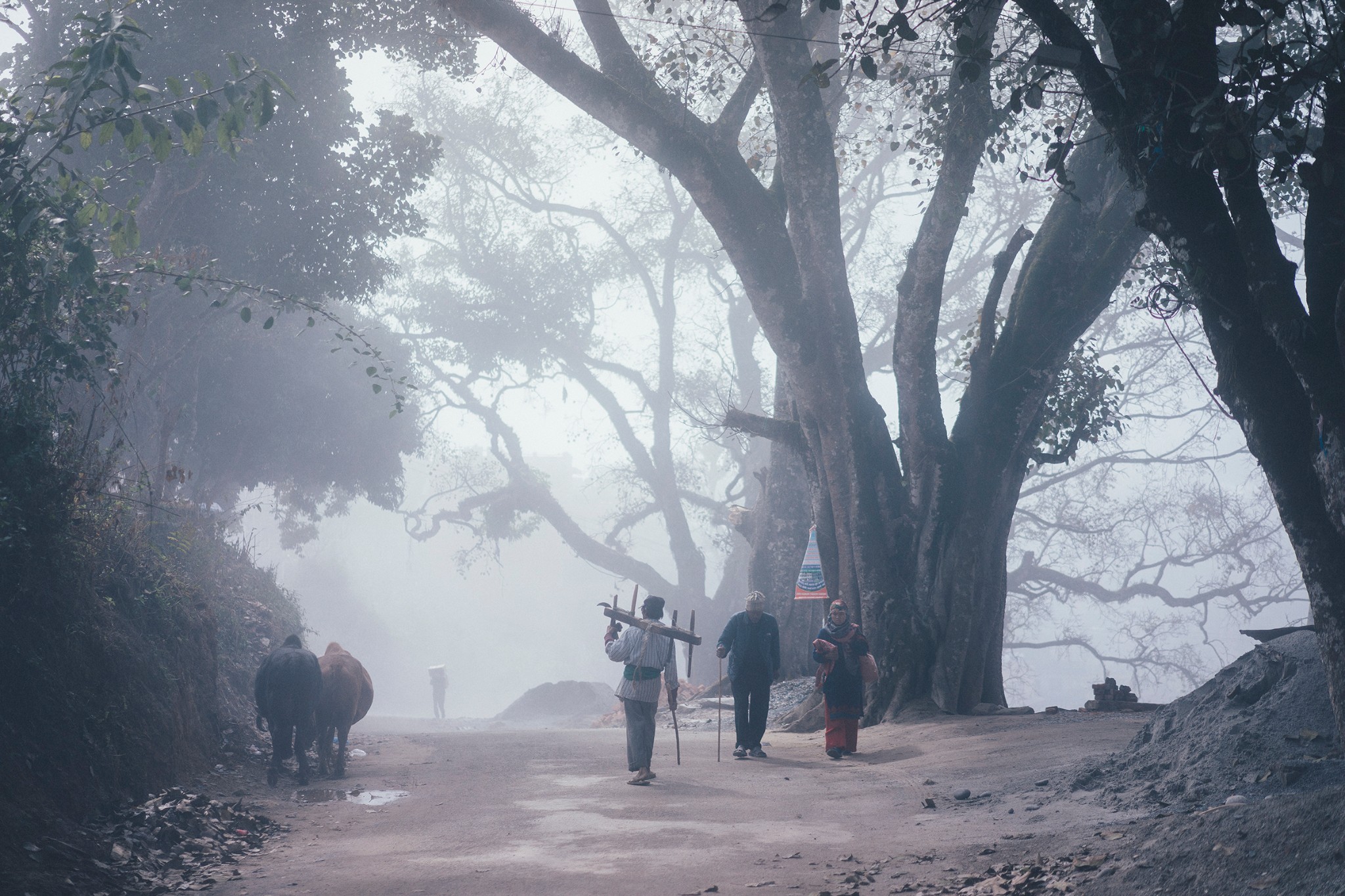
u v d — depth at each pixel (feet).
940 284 52.80
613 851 22.63
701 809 27.81
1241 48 20.80
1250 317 20.85
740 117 56.39
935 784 31.45
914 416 54.44
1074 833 21.43
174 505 52.13
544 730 59.06
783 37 45.78
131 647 30.12
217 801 27.71
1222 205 21.45
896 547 53.93
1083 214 54.03
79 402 37.93
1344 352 18.56
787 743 45.57
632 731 32.48
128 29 27.86
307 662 34.06
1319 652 23.13
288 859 23.16
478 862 21.97
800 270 53.16
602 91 51.83
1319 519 20.21
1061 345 54.13
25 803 21.45
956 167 49.73
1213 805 21.65
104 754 25.52
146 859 22.11
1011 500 55.21
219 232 65.21
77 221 29.73
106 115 28.78
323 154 67.41
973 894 17.56
